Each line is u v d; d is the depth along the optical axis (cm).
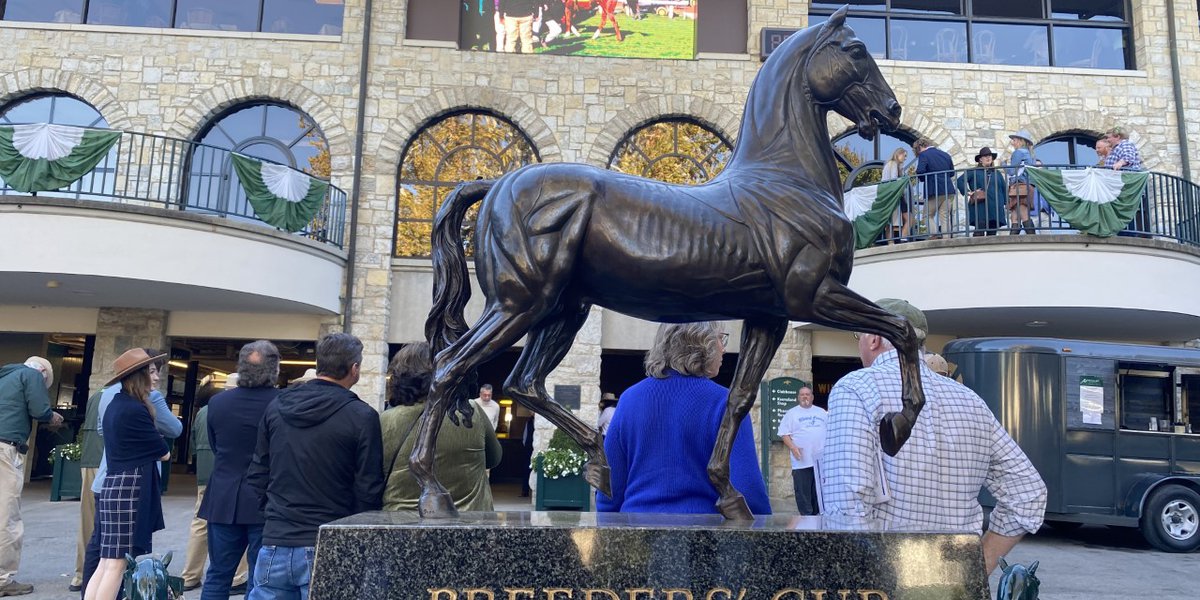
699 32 1520
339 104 1457
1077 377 1041
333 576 208
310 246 1317
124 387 504
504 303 259
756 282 260
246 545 482
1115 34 1574
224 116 1476
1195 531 995
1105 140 1283
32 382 637
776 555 212
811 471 926
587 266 265
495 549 210
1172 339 1437
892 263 1218
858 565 212
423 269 1445
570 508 1215
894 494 272
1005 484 291
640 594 208
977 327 1367
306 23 1522
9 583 621
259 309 1377
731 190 270
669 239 258
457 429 385
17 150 1150
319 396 377
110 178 1400
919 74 1499
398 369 403
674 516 255
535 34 1499
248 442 474
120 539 484
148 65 1446
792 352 1416
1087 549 1005
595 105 1484
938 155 1236
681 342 306
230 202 1416
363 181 1440
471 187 280
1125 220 1145
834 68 279
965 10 1568
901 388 273
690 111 1485
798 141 279
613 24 1505
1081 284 1131
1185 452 1032
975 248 1166
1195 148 1476
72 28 1443
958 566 215
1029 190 1185
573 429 279
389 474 387
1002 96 1498
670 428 297
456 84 1476
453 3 1508
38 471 1583
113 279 1162
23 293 1284
